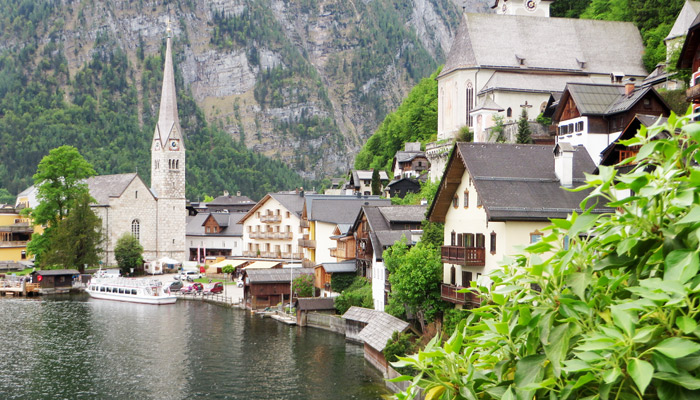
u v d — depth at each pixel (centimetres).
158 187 16125
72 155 13688
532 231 4703
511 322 835
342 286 8619
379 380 5512
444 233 5775
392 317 5994
